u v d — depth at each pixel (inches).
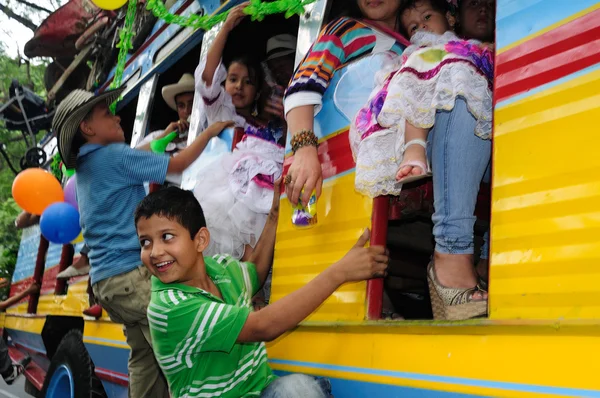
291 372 93.2
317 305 80.4
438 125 83.7
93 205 123.4
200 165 138.3
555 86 63.9
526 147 65.4
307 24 112.3
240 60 146.5
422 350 71.8
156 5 142.2
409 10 103.6
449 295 80.1
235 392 82.8
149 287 119.6
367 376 79.0
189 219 83.5
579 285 57.8
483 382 63.6
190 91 176.4
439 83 80.4
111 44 222.7
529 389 59.1
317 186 94.3
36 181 168.1
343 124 95.7
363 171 86.5
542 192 62.8
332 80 100.8
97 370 181.2
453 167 82.1
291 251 100.8
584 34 62.3
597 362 54.2
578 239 58.7
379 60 94.2
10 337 320.5
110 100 128.3
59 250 237.8
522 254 63.3
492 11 106.0
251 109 148.8
